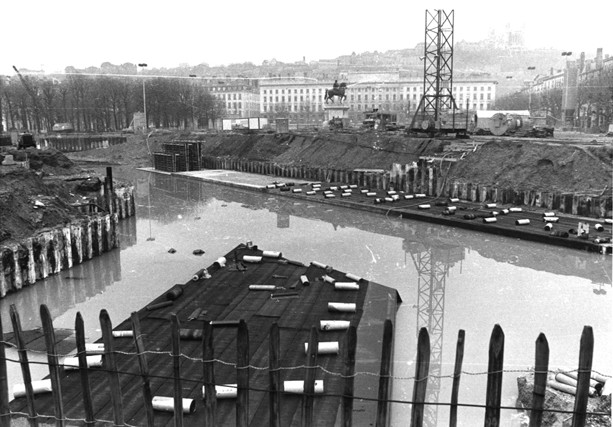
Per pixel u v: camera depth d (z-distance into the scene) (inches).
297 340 735.7
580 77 5477.4
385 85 7253.9
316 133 3243.1
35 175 1427.2
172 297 905.5
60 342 821.2
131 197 1907.0
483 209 1811.0
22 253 1125.7
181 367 652.1
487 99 7199.8
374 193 2178.9
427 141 2357.3
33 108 5226.4
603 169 1715.1
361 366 658.8
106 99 5349.4
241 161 3211.1
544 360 394.9
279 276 1026.1
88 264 1318.9
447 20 3056.1
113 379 462.6
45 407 563.5
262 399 578.9
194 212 2034.9
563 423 542.3
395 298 946.7
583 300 1042.7
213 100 5949.8
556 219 1592.0
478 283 1154.7
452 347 818.2
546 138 2448.3
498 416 406.3
